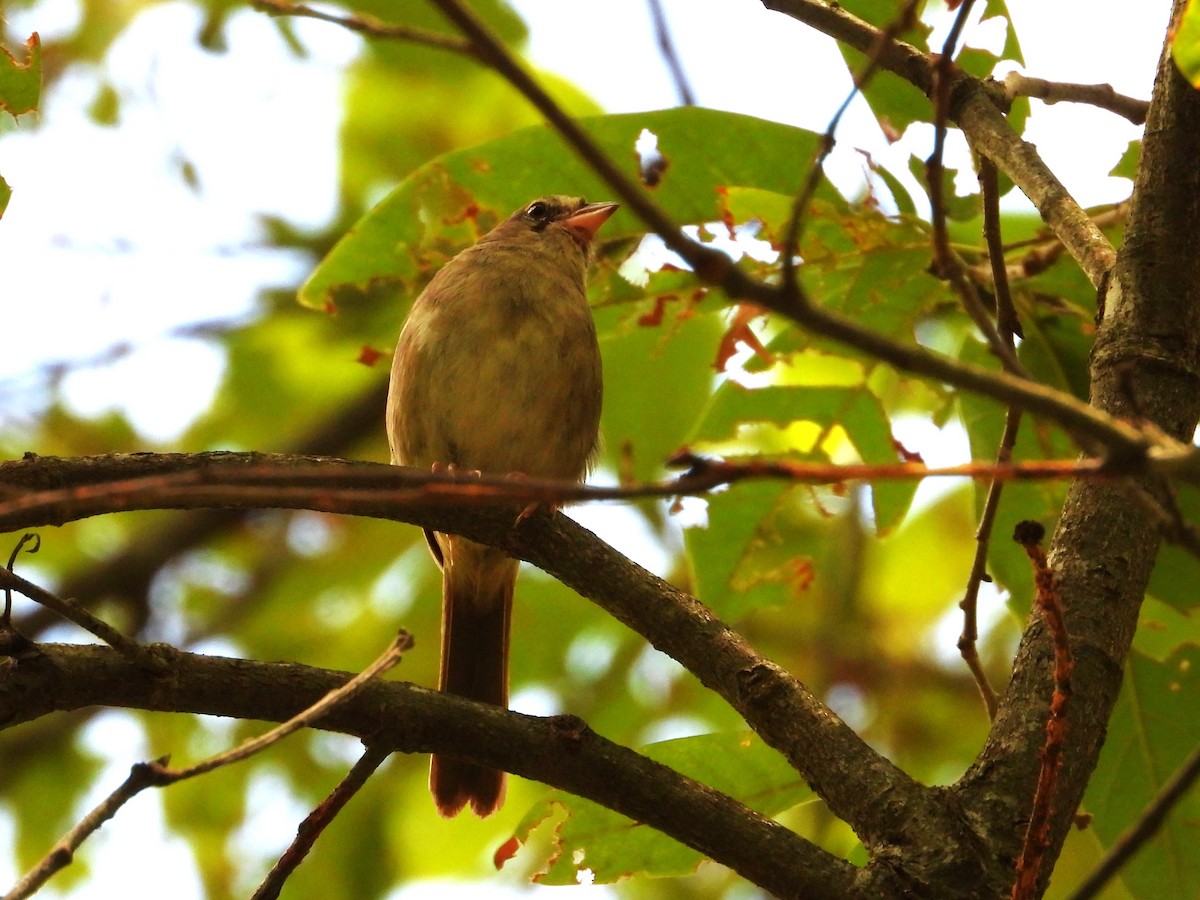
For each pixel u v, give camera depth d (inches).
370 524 582.2
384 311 580.4
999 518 342.3
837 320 153.4
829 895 231.9
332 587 577.0
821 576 557.6
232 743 547.5
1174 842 321.4
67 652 242.4
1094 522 251.3
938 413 364.5
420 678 544.7
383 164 598.9
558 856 286.4
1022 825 227.9
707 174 323.3
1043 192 260.8
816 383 476.7
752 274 331.9
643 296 358.9
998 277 261.6
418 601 553.3
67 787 581.9
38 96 274.7
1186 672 326.3
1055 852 227.3
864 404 359.3
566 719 251.3
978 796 232.2
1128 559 247.8
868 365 352.2
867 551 587.5
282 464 262.5
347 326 583.2
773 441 496.1
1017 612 344.2
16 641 238.1
